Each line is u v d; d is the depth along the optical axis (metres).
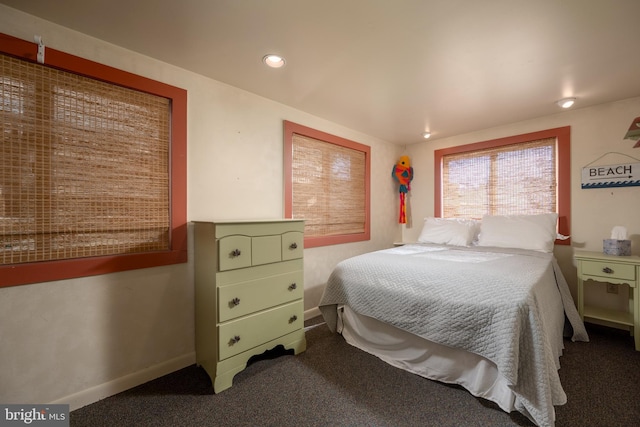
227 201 2.14
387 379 1.71
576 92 2.27
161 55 1.75
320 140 2.92
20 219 1.37
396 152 3.92
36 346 1.39
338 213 3.12
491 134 3.18
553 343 1.63
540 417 1.21
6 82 1.34
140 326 1.71
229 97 2.15
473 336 1.45
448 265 1.91
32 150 1.40
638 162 2.35
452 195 3.55
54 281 1.44
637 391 1.55
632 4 1.29
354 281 2.07
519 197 3.03
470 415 1.38
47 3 1.30
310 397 1.54
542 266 1.90
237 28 1.49
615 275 2.14
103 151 1.61
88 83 1.56
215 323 1.61
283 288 1.94
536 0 1.28
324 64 1.86
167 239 1.84
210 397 1.56
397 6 1.32
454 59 1.79
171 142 1.84
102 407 1.48
